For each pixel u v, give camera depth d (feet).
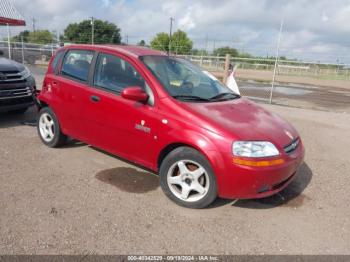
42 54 79.20
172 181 12.35
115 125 14.01
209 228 10.97
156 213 11.67
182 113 12.07
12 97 20.57
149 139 12.87
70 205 11.83
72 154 16.85
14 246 9.40
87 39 205.57
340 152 20.10
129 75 13.89
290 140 12.43
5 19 37.70
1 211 11.13
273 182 11.43
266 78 84.33
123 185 13.69
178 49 146.00
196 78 15.15
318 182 15.29
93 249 9.50
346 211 12.67
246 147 11.05
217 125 11.46
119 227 10.66
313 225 11.57
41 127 17.88
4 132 20.07
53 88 16.78
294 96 50.16
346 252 10.12
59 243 9.66
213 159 11.21
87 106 15.03
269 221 11.64
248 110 13.69
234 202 12.82
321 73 96.53
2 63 21.33
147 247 9.76
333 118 30.17
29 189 12.86
